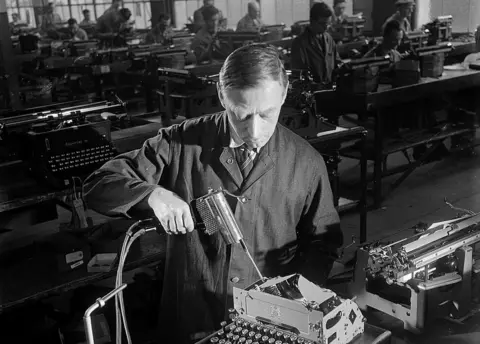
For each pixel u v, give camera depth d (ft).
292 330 4.23
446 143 20.45
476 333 7.62
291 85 11.16
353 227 13.97
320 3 18.83
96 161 8.89
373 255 7.04
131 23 34.78
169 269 5.61
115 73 21.89
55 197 8.35
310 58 19.03
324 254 5.51
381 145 14.71
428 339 7.52
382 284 8.03
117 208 4.85
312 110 11.25
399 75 15.66
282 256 5.40
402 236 12.80
